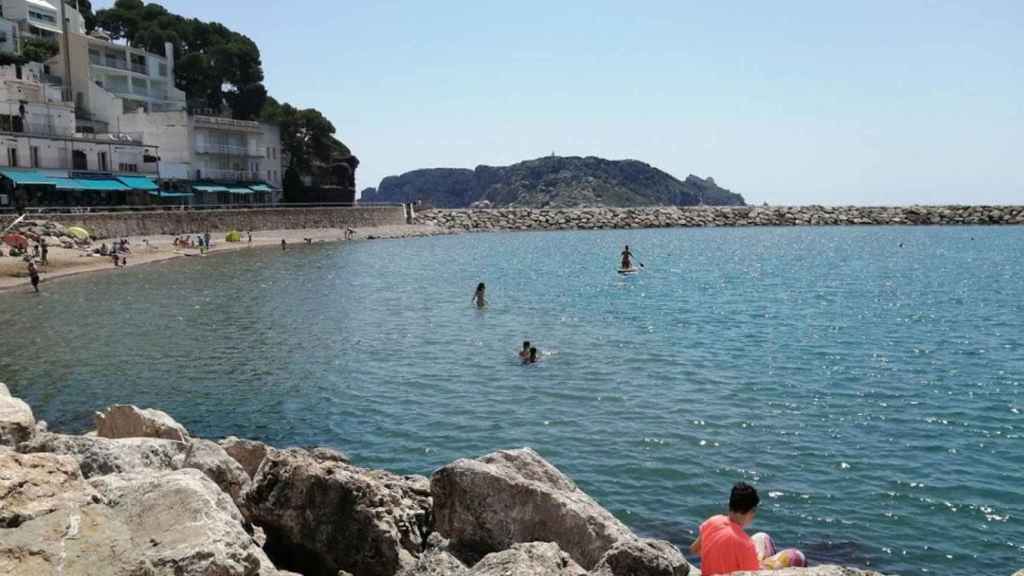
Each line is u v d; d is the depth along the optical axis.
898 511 14.80
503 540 9.92
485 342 32.91
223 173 110.94
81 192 86.81
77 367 28.20
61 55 104.00
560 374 26.50
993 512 14.69
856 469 16.92
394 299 48.34
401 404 22.94
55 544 6.93
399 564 9.35
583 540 9.53
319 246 99.94
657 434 19.55
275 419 21.62
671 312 42.03
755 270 69.50
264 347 32.19
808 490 15.82
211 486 8.14
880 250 95.12
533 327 36.91
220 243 90.38
